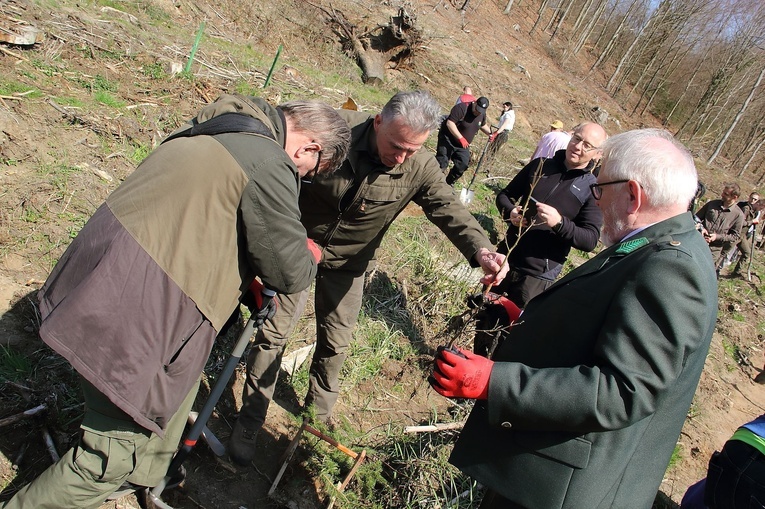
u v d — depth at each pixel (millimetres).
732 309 8031
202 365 1771
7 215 3234
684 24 31078
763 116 29891
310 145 1834
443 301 4469
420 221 5926
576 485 1538
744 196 23938
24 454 2188
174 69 6246
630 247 1580
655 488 1646
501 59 19688
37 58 5094
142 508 2207
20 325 2695
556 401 1459
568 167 3559
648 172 1576
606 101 25594
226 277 1705
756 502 2264
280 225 1665
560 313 1663
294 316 2512
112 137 4465
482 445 1723
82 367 1559
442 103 14156
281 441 2842
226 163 1592
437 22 19000
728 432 4797
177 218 1588
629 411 1397
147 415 1665
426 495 2668
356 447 2938
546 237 3580
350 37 12672
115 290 1553
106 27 6543
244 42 9836
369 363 3586
